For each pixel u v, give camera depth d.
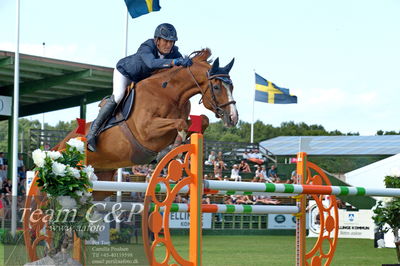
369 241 19.97
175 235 20.28
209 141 31.89
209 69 7.73
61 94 28.48
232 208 7.63
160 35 7.96
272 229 23.84
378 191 8.64
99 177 8.89
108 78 24.59
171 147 7.64
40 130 27.67
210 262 12.38
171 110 7.78
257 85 28.48
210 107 7.83
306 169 8.52
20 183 25.02
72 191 6.18
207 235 22.38
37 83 24.91
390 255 14.57
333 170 51.59
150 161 8.10
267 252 14.93
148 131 7.60
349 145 40.56
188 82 7.78
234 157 32.19
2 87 26.48
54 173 6.11
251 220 23.95
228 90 7.69
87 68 22.98
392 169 10.38
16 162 21.28
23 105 31.73
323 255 8.66
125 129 7.83
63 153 6.37
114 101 7.95
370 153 37.88
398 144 39.69
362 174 30.44
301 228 8.34
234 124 7.66
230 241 19.06
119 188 6.76
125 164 8.20
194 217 6.72
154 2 12.06
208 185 6.91
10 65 22.17
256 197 23.16
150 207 6.95
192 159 6.82
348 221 22.03
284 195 8.34
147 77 8.08
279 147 42.56
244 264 12.02
